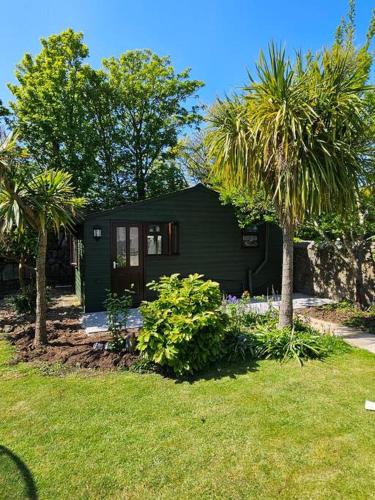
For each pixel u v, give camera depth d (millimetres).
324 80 4062
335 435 2383
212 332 3648
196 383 3248
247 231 8180
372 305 6125
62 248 10680
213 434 2414
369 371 3453
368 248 6355
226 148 4383
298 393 3002
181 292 3822
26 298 6441
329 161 3957
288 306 4566
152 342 3459
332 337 4297
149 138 13641
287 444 2291
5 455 2215
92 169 11352
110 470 2072
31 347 4230
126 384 3225
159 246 7320
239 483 1952
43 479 2004
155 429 2484
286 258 4551
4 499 1860
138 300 7078
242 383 3227
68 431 2473
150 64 13039
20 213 3947
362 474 2002
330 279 7402
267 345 3936
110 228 6785
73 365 3648
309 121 3906
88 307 6578
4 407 2812
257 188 4602
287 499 1834
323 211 4547
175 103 13703
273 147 4008
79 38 11680
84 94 12102
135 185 13758
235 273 8086
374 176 4566
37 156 10703
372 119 4598
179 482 1968
